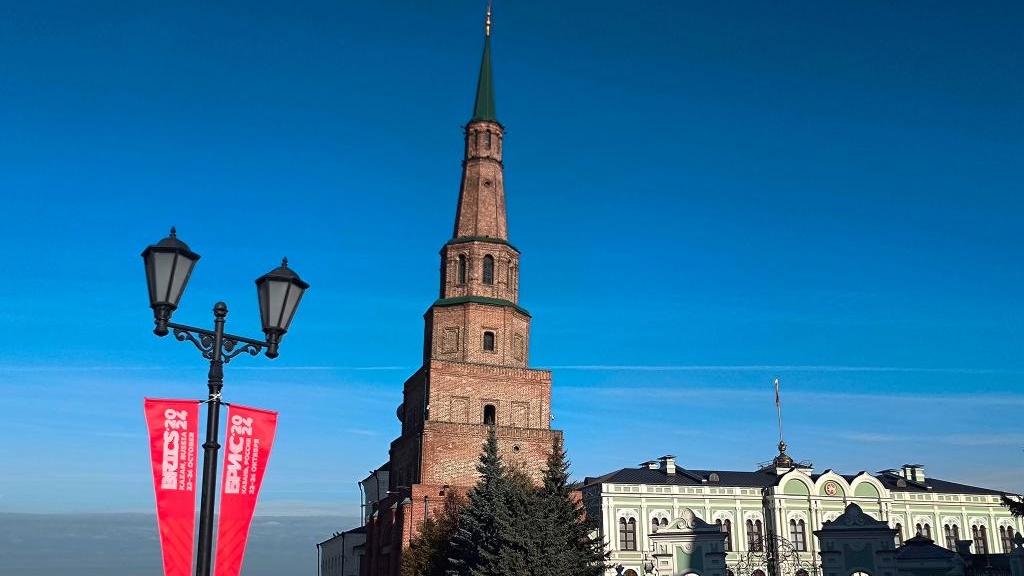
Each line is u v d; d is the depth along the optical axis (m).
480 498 58.53
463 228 80.56
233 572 16.89
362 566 89.06
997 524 95.69
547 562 53.28
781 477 90.12
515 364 76.94
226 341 16.72
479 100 84.50
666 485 88.44
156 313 15.84
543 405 75.81
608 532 85.44
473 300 76.06
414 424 76.81
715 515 89.06
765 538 89.31
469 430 71.94
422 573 61.31
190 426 16.95
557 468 60.25
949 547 93.69
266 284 17.05
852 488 91.81
